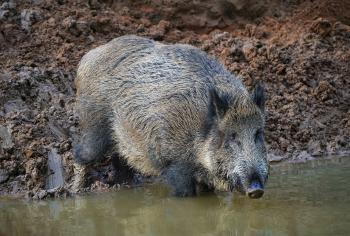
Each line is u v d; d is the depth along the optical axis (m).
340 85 21.44
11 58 20.77
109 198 15.00
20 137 16.88
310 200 13.86
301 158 18.27
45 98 18.92
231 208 13.77
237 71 20.92
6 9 22.52
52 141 17.11
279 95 20.69
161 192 15.41
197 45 23.22
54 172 16.23
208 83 14.45
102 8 24.20
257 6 25.66
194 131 14.11
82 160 15.93
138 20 24.23
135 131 15.15
